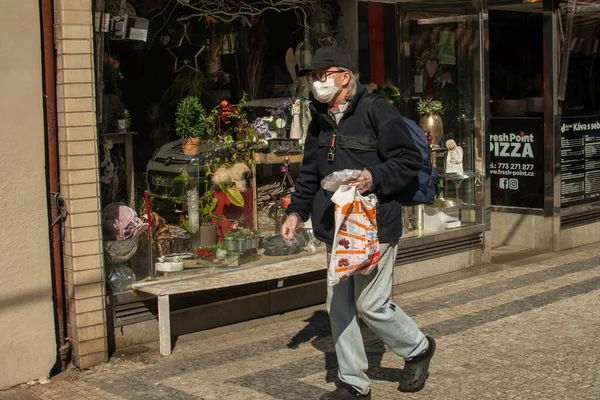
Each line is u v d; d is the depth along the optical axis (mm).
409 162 4027
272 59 6203
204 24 5773
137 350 5242
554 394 4363
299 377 4754
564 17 7906
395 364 4934
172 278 5453
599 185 8508
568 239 8352
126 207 5281
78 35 4762
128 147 5375
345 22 6574
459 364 4887
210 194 5828
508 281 6996
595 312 5977
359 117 4164
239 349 5312
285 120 6312
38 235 4684
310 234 6270
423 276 6977
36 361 4715
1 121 4496
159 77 5551
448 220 7184
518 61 8219
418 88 7055
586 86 8320
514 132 8336
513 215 8453
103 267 4969
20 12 4527
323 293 6320
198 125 5738
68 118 4750
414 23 6977
